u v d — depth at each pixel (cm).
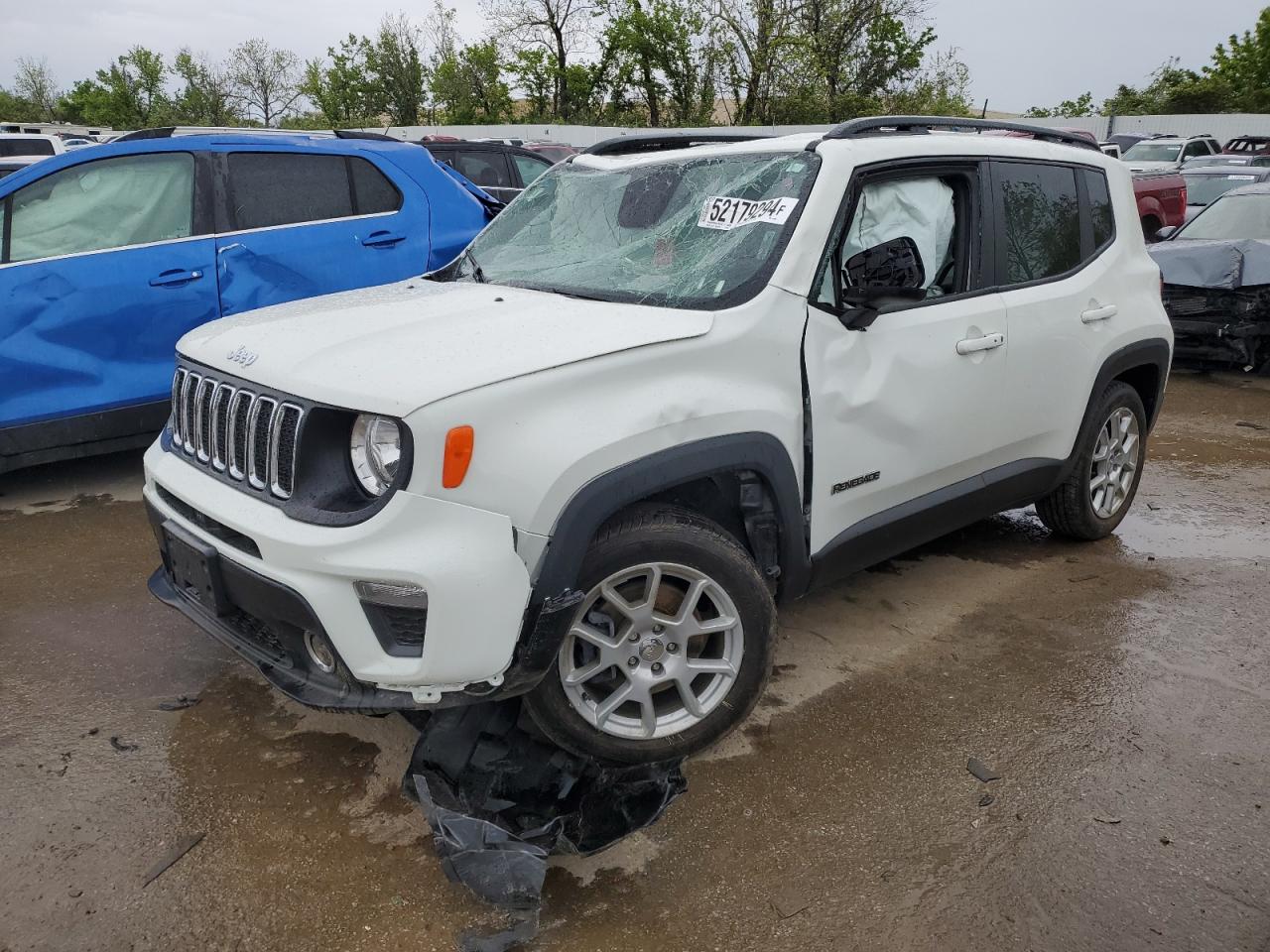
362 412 243
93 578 434
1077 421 432
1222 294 838
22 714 323
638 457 262
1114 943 232
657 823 272
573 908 241
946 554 475
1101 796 287
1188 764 304
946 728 322
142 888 246
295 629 257
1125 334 443
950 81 3488
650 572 272
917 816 277
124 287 520
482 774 271
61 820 271
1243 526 522
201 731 315
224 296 549
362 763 299
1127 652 377
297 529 246
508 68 3841
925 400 347
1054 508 465
